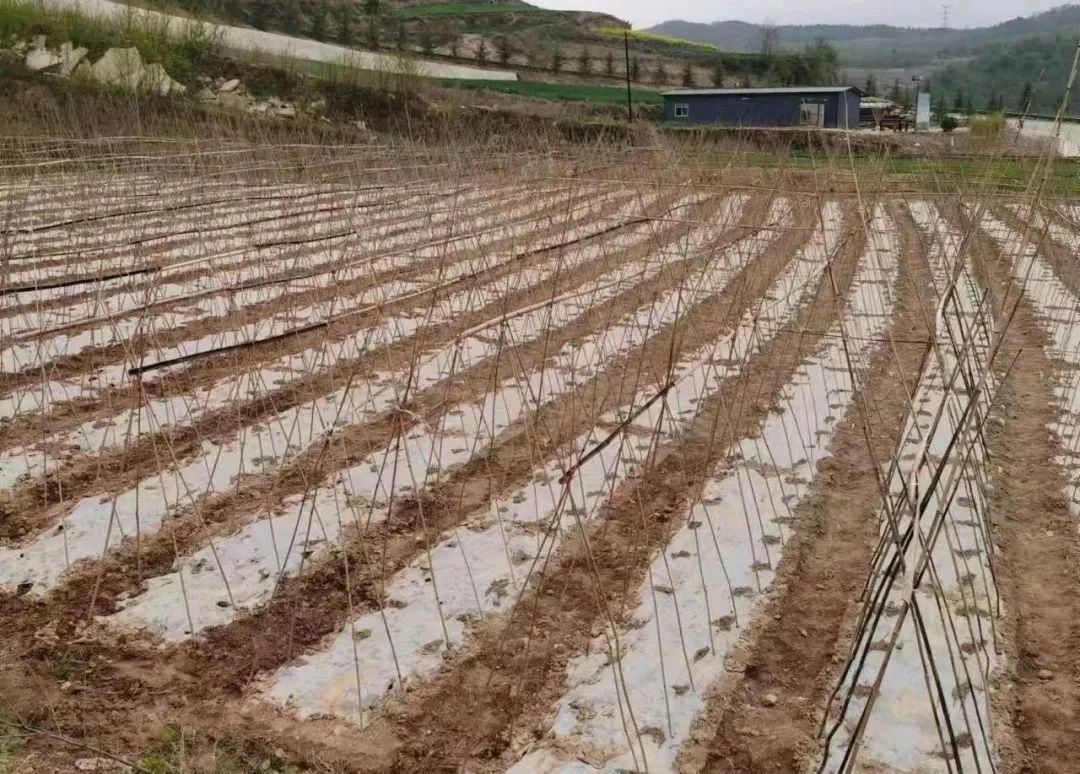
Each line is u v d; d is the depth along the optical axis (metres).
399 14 63.31
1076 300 9.38
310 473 6.04
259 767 3.62
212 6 44.91
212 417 6.90
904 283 11.46
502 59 51.81
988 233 13.95
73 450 6.26
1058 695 4.00
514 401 7.38
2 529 5.28
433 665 4.20
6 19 25.50
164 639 4.38
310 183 14.07
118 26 28.00
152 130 16.78
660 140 14.03
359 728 3.82
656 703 3.93
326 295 10.17
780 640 4.41
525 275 10.77
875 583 4.12
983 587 4.72
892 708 3.88
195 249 11.83
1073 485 5.84
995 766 3.57
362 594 4.75
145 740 3.74
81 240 11.60
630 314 9.79
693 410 7.22
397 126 25.19
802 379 7.89
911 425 6.76
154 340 7.89
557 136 20.84
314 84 28.91
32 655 4.23
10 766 3.54
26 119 17.34
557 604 4.67
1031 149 9.03
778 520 5.46
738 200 12.01
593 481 6.00
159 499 5.64
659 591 4.75
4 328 8.65
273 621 4.52
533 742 3.75
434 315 9.49
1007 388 7.75
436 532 5.36
